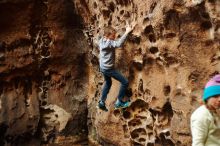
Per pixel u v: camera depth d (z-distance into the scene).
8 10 7.57
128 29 6.03
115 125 6.73
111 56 6.02
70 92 8.06
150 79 6.00
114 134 6.79
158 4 5.49
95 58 7.48
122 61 6.42
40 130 8.00
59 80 8.06
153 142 6.16
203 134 3.24
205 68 5.12
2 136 7.87
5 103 7.86
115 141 6.79
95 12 7.12
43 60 7.96
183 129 5.39
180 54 5.34
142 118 6.34
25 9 7.66
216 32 4.93
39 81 8.06
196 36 5.15
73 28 7.93
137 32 6.00
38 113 7.91
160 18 5.43
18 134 7.82
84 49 7.93
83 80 8.06
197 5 4.98
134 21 6.09
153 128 6.11
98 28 7.18
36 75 8.02
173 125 5.57
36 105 7.94
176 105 5.47
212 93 3.19
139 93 6.27
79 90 8.06
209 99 3.21
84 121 8.08
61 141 8.01
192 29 5.17
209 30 5.06
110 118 6.80
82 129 8.09
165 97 5.76
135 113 6.40
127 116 6.52
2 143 7.88
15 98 7.91
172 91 5.53
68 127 8.02
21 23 7.76
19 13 7.67
